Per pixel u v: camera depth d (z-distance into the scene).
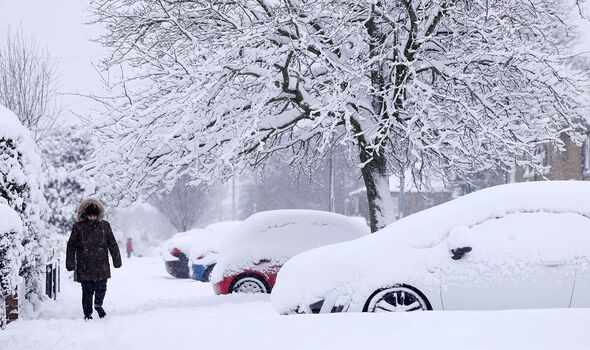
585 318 4.78
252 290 12.55
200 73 11.41
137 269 27.36
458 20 12.57
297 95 12.66
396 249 7.15
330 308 6.99
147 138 11.44
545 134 13.12
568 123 13.36
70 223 35.75
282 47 11.77
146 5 13.27
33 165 10.60
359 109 13.16
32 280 10.80
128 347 6.20
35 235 10.76
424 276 6.92
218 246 19.05
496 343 4.45
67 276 20.27
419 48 12.27
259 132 12.62
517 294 6.78
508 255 6.88
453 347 4.48
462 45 13.09
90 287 9.80
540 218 7.08
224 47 11.60
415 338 4.79
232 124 11.88
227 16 12.80
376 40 12.88
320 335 5.24
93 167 12.19
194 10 12.15
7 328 8.69
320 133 13.56
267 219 13.01
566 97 12.97
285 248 12.70
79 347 6.79
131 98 12.08
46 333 8.00
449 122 13.09
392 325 5.29
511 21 13.56
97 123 11.83
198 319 8.50
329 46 12.73
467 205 7.30
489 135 12.24
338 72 11.93
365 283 6.99
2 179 9.72
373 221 13.47
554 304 6.75
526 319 4.93
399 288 6.93
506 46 12.20
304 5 12.06
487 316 5.20
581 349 4.13
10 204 9.75
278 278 7.71
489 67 13.15
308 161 16.58
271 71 11.90
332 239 12.97
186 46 13.34
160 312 9.98
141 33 13.46
